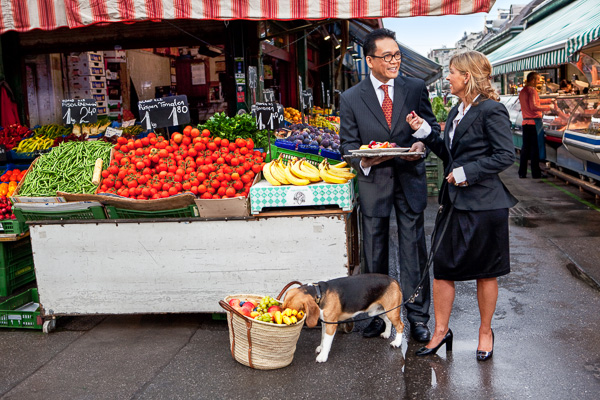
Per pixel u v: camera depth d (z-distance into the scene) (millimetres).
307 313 3629
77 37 8625
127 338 4391
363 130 4152
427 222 7770
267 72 10492
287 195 4207
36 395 3510
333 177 4223
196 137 4812
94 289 4500
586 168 9305
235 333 3770
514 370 3582
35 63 9453
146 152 4812
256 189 4215
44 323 4578
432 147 3938
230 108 8344
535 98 11102
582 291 4973
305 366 3771
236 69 8188
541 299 4828
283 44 11586
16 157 7105
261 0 5207
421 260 4250
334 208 4434
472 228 3576
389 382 3494
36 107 9562
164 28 8383
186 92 10836
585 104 9547
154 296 4465
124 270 4453
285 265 4316
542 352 3824
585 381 3406
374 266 4262
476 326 4324
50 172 5129
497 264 3611
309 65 14484
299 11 5191
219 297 4410
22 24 5570
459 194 3602
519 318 4441
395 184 4168
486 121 3510
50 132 7910
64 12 5504
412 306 4227
